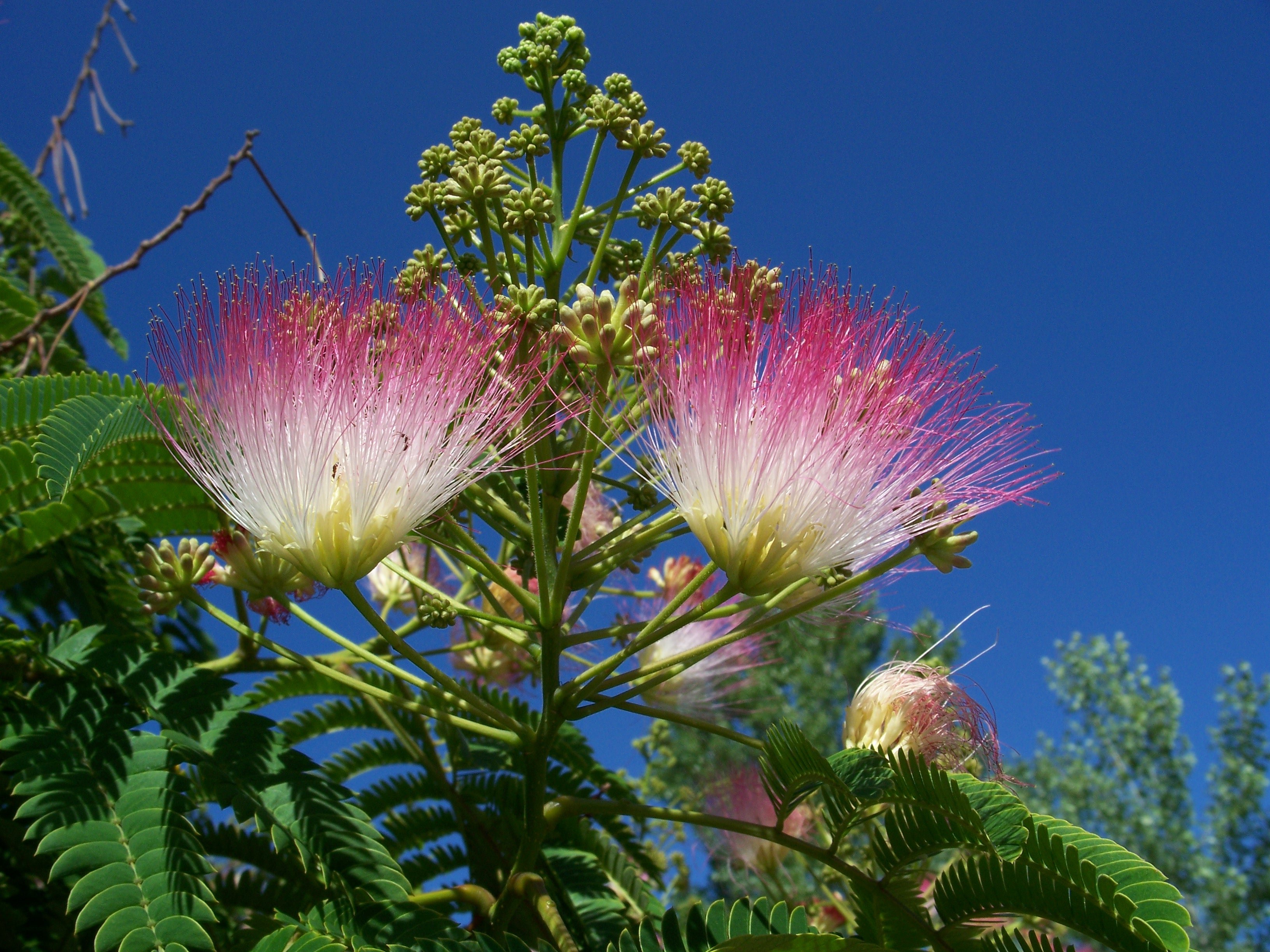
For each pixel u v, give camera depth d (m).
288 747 0.15
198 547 0.17
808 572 0.15
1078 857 0.13
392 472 0.15
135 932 0.12
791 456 0.15
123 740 0.14
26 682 0.15
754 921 0.14
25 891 0.16
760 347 0.15
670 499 0.15
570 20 0.18
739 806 0.24
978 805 0.14
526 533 0.17
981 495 0.16
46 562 0.17
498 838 0.19
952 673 0.17
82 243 0.30
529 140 0.18
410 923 0.14
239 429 0.15
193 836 0.13
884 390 0.15
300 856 0.14
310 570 0.15
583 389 0.16
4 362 0.23
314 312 0.15
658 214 0.17
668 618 0.15
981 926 0.14
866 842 0.21
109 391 0.17
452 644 0.24
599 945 0.17
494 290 0.17
